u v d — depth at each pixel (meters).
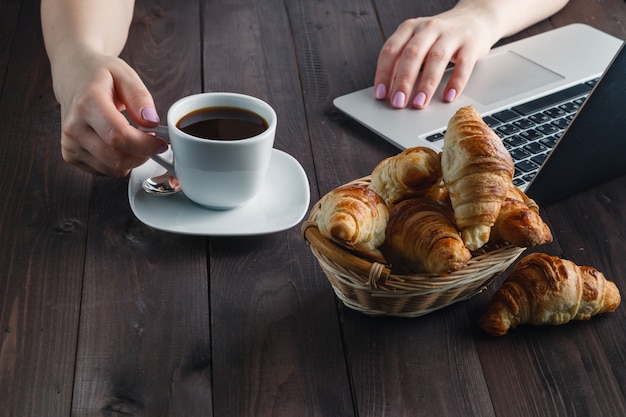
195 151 0.98
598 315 0.97
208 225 1.01
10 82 1.20
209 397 0.89
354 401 0.90
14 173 1.07
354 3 1.38
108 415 0.88
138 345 0.92
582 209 1.08
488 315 0.95
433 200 0.93
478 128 0.91
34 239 1.00
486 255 0.92
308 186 1.06
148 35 1.28
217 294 0.97
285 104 1.19
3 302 0.95
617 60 0.95
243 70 1.24
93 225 1.02
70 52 1.11
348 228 0.89
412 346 0.94
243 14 1.34
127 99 1.04
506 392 0.91
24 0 1.34
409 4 1.39
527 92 1.20
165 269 0.99
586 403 0.91
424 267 0.91
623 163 1.10
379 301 0.93
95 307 0.95
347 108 1.18
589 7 1.40
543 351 0.94
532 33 1.34
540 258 0.96
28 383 0.89
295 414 0.88
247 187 1.01
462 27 1.24
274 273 0.99
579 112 0.98
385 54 1.22
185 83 1.21
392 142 1.13
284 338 0.94
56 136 1.13
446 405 0.90
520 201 0.94
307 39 1.30
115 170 1.04
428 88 1.18
